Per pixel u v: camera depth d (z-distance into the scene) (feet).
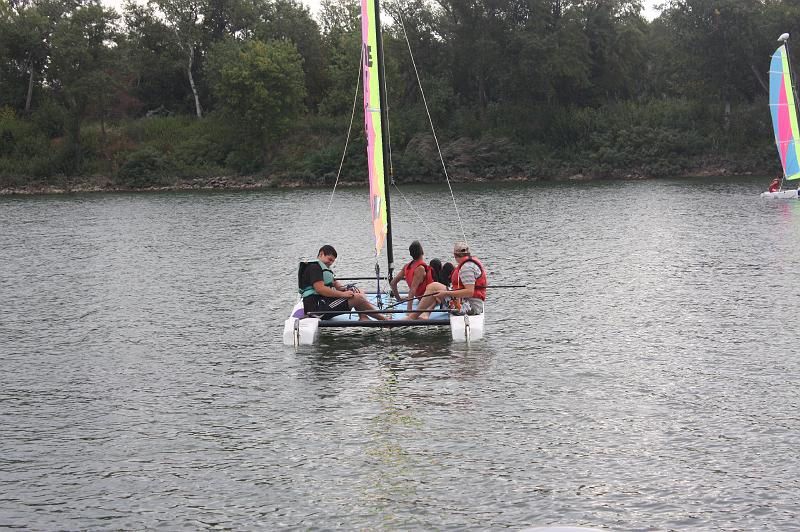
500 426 44.80
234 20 353.72
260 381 53.93
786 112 177.47
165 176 311.27
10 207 226.79
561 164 314.96
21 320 74.43
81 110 317.42
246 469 40.27
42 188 304.91
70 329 70.49
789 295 75.31
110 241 135.95
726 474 38.34
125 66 322.34
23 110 337.11
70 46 308.19
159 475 39.88
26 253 122.31
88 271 103.04
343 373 54.90
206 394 51.67
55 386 54.19
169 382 54.39
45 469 40.86
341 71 331.98
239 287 88.48
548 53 310.65
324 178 308.60
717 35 303.48
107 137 328.70
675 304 73.51
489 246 117.19
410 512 35.55
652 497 36.37
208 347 63.10
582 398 49.01
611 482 37.86
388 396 50.06
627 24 325.62
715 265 93.30
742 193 204.03
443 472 39.27
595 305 74.23
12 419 47.98
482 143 317.22
